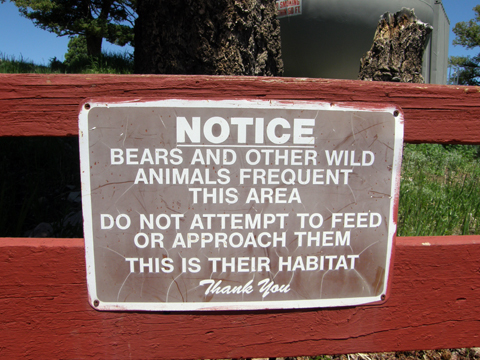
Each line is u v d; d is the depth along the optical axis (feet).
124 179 3.60
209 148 3.59
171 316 3.90
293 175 3.69
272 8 8.93
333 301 3.94
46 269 3.74
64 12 55.21
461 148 21.59
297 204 3.74
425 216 9.32
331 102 3.62
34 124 3.54
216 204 3.68
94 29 49.93
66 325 3.86
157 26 8.56
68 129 3.56
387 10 19.12
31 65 28.86
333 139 3.67
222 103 3.53
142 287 3.79
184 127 3.54
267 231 3.76
